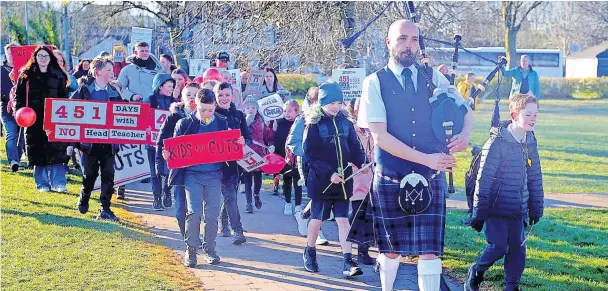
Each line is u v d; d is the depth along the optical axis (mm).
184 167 6660
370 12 15500
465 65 48375
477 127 24344
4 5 46344
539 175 5562
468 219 8570
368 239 6215
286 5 15422
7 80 11523
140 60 11023
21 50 11016
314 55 15836
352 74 10305
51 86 9852
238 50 16234
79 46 43906
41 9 47906
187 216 6664
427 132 4609
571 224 8680
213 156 6629
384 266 4918
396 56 4637
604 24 66062
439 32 18125
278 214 9484
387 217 4691
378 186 4719
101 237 7473
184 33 18266
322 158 6406
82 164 8430
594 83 47312
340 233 6516
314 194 6461
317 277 6414
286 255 7223
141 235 7734
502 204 5449
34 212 8625
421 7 16734
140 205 9766
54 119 8273
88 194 8492
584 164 15070
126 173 9797
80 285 5758
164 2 18516
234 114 7707
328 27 15367
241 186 11289
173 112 7305
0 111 11586
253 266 6754
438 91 4586
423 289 4746
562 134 22391
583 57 70688
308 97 7188
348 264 6410
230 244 7680
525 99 5359
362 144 6730
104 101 8375
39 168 10281
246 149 7734
